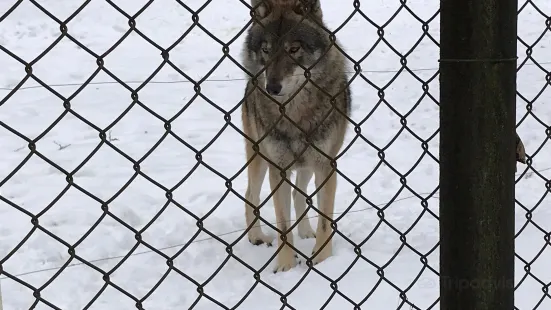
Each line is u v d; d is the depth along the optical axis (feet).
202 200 18.22
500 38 5.46
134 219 16.56
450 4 5.45
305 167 14.43
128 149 22.68
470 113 5.57
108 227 15.93
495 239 5.87
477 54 5.44
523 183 18.01
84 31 38.22
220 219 16.56
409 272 11.70
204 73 32.07
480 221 5.79
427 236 14.23
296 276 12.54
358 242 14.23
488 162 5.67
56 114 25.89
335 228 6.93
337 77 13.67
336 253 13.78
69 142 23.20
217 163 21.62
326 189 14.08
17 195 18.47
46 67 31.63
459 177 5.75
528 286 10.56
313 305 10.52
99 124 25.02
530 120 24.59
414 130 24.57
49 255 14.14
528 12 43.57
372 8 44.93
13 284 12.58
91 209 17.22
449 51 5.55
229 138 24.23
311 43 12.59
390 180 19.25
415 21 42.22
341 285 11.24
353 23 41.01
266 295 11.50
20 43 35.42
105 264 13.65
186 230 15.71
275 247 15.07
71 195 18.43
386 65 33.04
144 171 20.68
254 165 15.12
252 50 13.85
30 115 25.59
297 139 13.47
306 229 16.01
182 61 33.86
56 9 41.01
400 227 15.06
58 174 20.22
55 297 12.05
